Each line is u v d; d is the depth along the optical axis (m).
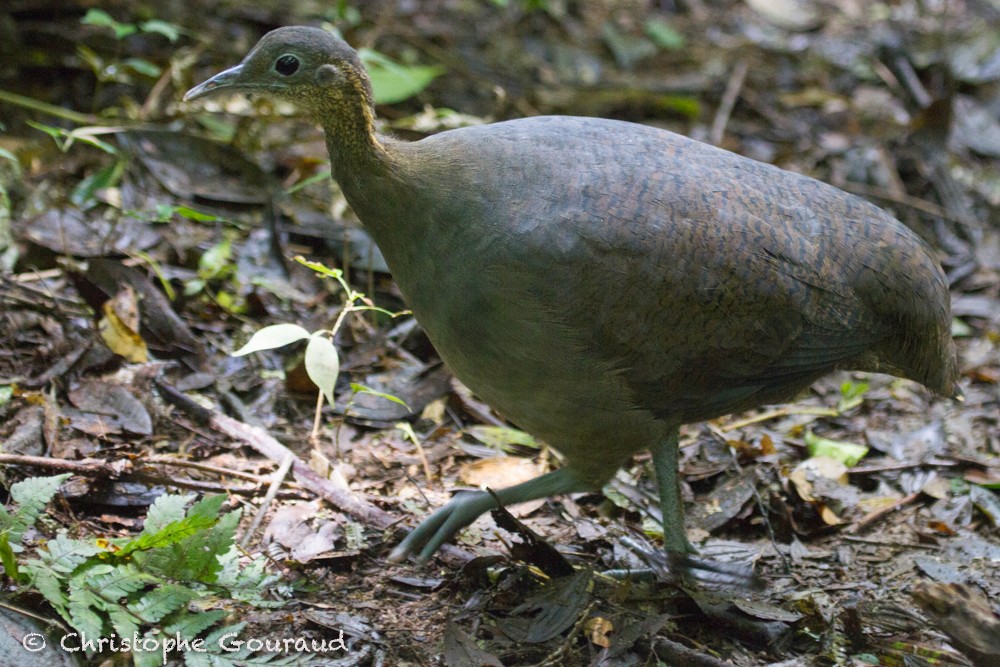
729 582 7.93
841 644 7.64
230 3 14.37
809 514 9.14
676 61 15.98
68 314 9.86
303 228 11.31
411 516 8.49
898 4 18.31
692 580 7.96
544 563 7.93
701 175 7.63
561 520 8.84
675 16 17.27
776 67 16.14
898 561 8.70
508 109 13.96
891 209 13.48
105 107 12.32
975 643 6.79
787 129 14.77
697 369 7.64
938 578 8.44
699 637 7.64
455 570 7.97
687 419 8.00
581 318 7.21
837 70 16.25
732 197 7.63
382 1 15.59
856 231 8.11
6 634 6.57
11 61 12.56
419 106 13.66
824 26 17.39
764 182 7.93
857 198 8.39
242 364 9.90
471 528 8.55
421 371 10.16
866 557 8.77
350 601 7.57
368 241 11.26
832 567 8.62
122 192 11.20
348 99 7.24
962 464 9.90
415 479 9.07
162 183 11.37
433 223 7.18
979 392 11.05
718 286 7.45
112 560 6.98
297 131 12.62
